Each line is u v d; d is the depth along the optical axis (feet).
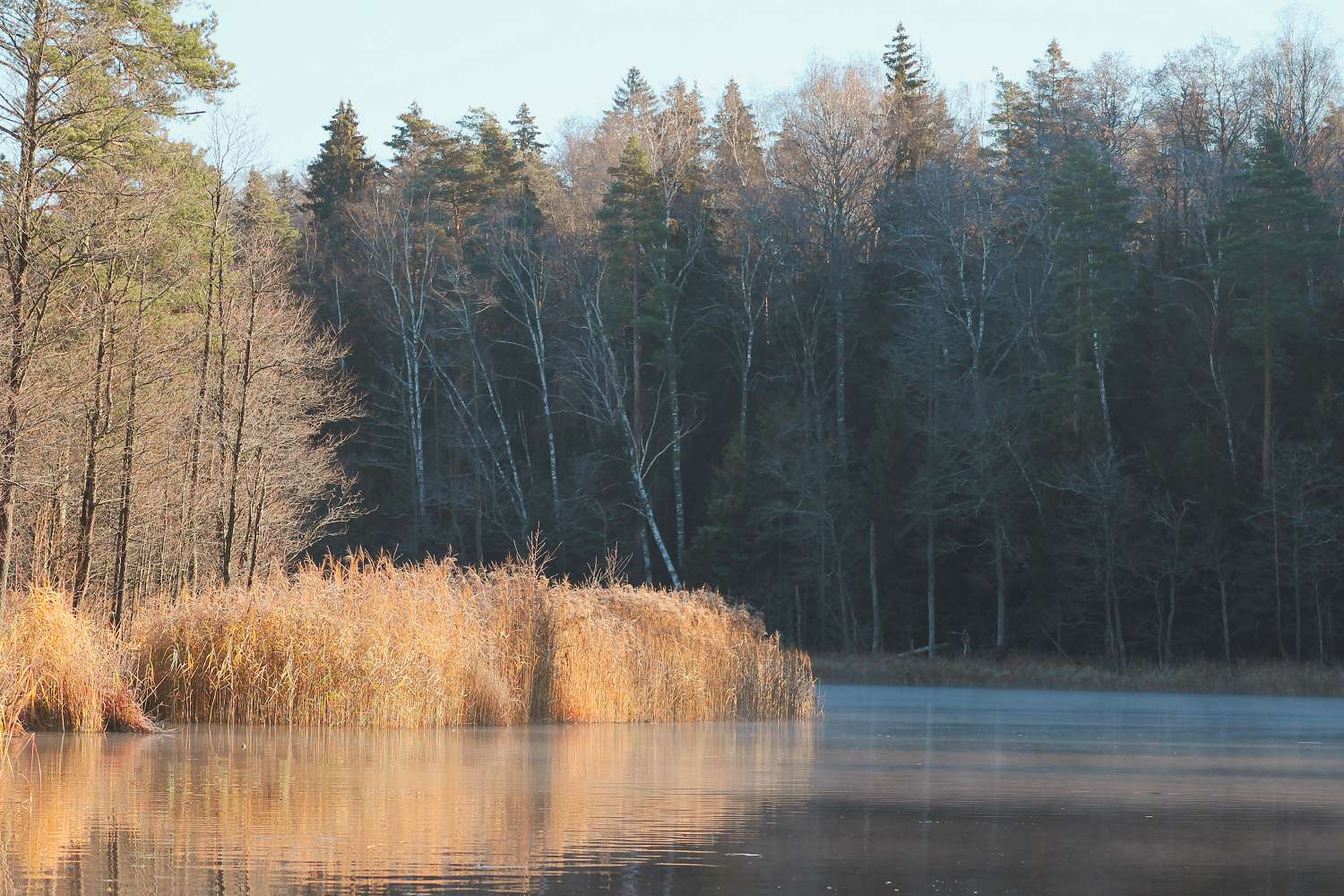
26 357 102.06
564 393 313.73
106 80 114.62
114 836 42.88
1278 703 154.51
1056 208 266.98
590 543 291.99
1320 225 255.70
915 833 45.34
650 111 383.45
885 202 320.09
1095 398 253.65
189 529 144.97
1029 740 89.86
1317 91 326.24
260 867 37.68
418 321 296.92
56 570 118.21
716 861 39.47
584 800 53.11
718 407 309.83
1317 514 226.58
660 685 109.19
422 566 104.22
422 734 86.89
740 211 318.65
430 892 34.53
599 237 304.30
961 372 288.71
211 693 91.09
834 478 276.00
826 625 273.95
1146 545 237.25
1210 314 273.75
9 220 103.65
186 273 142.41
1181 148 312.29
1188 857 41.29
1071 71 356.79
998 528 249.14
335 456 271.90
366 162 368.07
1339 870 39.11
